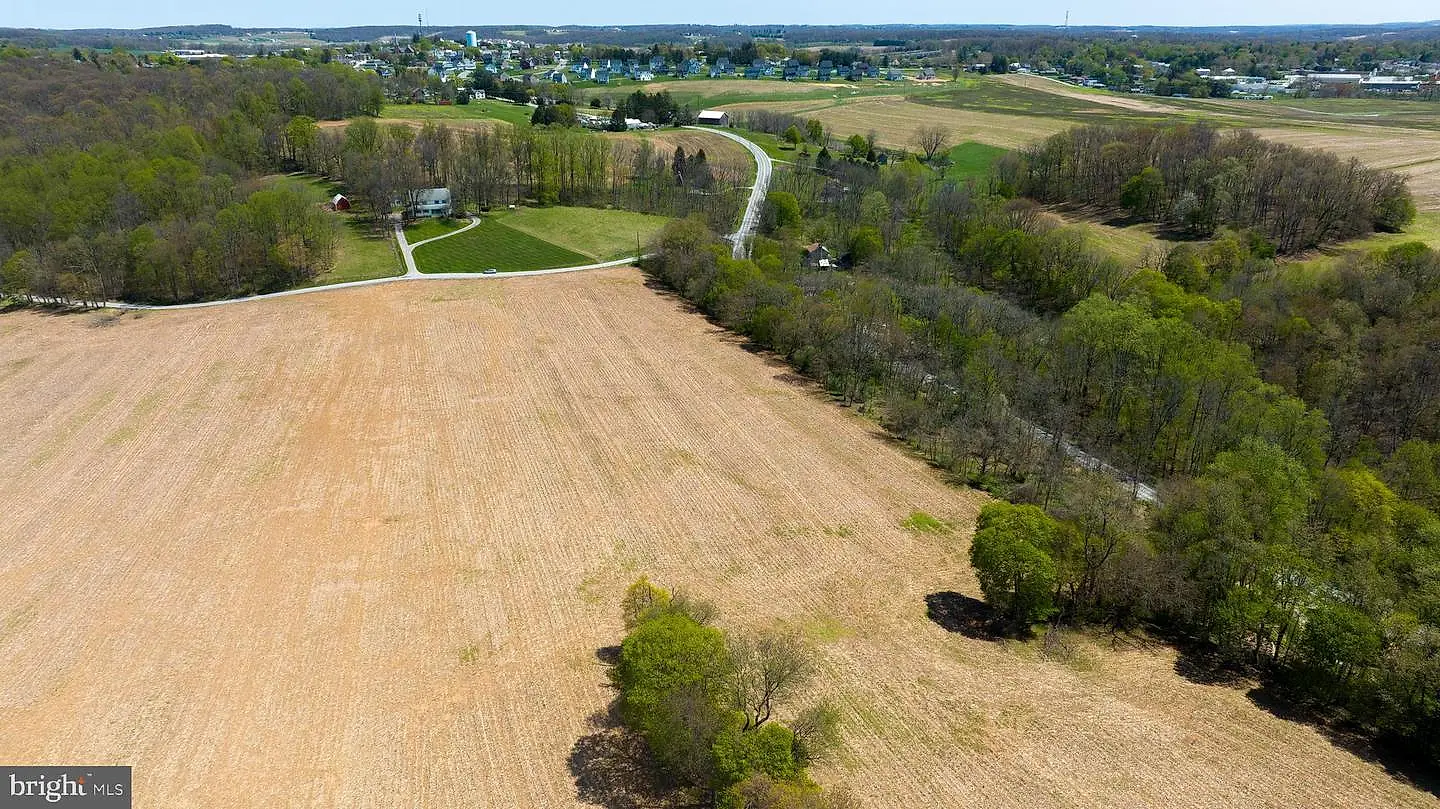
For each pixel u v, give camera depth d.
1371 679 45.91
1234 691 50.16
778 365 100.56
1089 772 43.12
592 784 42.59
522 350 102.44
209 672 51.25
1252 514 58.06
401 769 43.84
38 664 51.88
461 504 70.19
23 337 105.88
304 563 62.19
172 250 117.06
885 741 45.16
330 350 101.06
